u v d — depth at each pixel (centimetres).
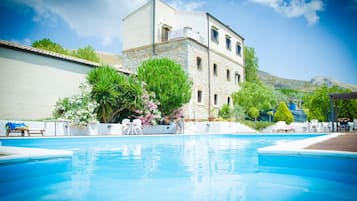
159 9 2400
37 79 1385
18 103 1312
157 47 2309
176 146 960
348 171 381
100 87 1350
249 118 2395
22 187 344
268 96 2358
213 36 2550
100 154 705
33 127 1141
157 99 1669
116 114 1541
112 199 289
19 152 426
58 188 338
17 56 1320
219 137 1548
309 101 2806
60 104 1363
